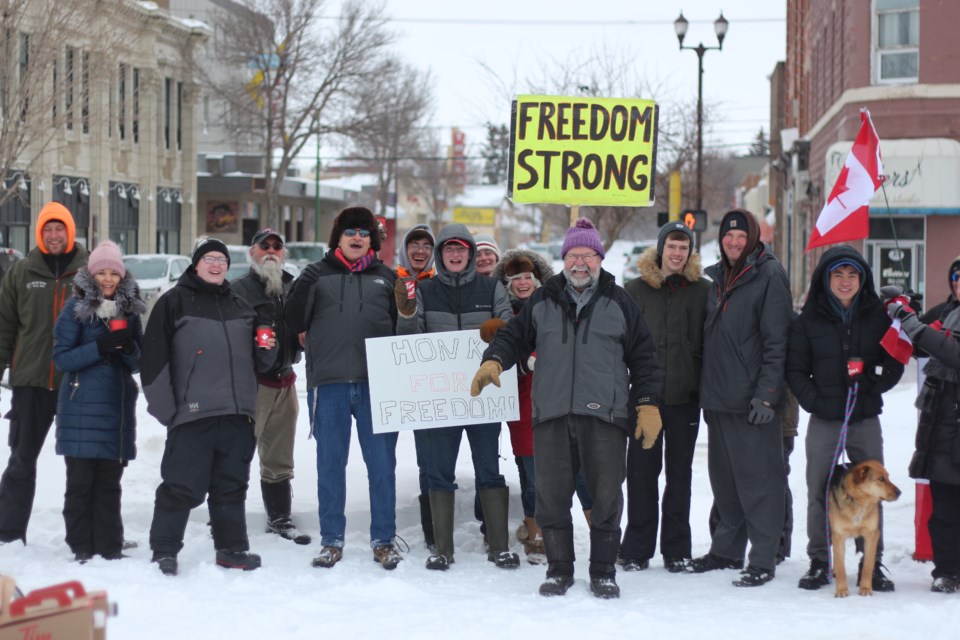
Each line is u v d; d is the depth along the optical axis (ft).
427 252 27.12
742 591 22.54
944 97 76.74
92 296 23.25
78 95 79.25
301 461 33.53
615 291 22.50
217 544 23.47
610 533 22.18
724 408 23.43
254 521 28.22
